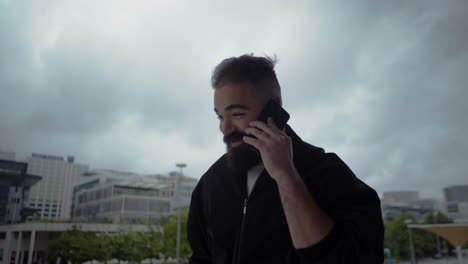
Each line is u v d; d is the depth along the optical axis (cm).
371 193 120
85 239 3070
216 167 161
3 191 2323
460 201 11319
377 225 112
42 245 3138
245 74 125
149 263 3928
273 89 130
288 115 123
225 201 144
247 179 140
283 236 124
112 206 5475
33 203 3762
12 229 2416
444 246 6122
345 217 112
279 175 106
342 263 101
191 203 174
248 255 126
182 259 3803
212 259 154
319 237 100
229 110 125
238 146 127
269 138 111
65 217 4134
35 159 4047
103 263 3503
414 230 5859
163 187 6172
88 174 6556
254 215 129
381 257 112
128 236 3228
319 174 128
